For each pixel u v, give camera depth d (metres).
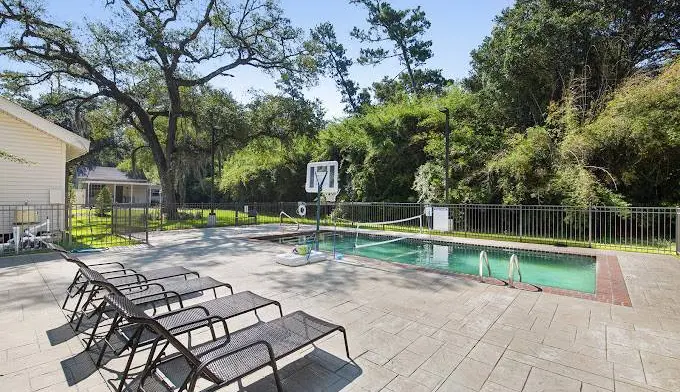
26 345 3.14
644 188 11.02
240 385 2.52
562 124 11.84
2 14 12.77
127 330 3.04
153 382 2.45
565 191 10.73
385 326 3.62
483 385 2.52
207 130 18.95
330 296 4.65
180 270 5.08
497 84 14.12
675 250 8.54
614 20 12.74
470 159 13.32
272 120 19.34
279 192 23.50
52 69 15.29
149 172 31.83
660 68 11.59
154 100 18.72
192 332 3.41
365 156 17.73
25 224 8.95
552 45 12.56
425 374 2.67
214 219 14.71
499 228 12.39
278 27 17.86
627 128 10.05
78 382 2.54
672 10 12.19
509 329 3.55
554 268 7.74
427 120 15.18
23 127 10.32
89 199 31.55
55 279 5.50
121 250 8.37
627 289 5.09
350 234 12.73
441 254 9.48
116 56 15.53
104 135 19.44
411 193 16.25
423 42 27.02
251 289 4.97
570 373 2.70
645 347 3.15
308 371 2.71
